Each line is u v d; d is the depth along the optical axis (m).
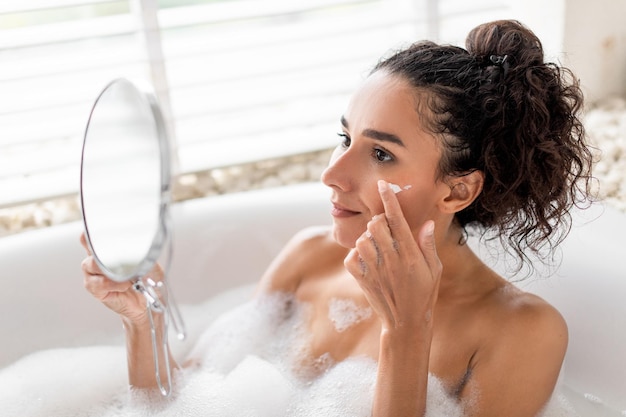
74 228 1.55
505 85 0.97
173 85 1.92
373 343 1.14
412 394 0.99
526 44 1.00
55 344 1.51
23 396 1.30
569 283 1.33
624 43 1.97
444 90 0.96
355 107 1.00
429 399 1.06
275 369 1.22
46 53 1.84
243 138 2.08
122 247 0.94
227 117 2.07
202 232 1.61
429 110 0.96
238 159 1.99
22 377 1.34
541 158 1.00
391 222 0.95
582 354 1.32
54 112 1.84
